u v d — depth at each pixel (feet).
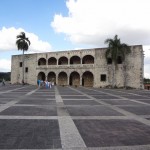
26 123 29.53
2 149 18.74
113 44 157.69
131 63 167.02
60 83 208.44
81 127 27.76
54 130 25.72
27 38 211.00
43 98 67.41
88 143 20.83
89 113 39.34
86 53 189.78
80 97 74.13
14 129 25.95
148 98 76.95
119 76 171.42
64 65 200.95
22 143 20.47
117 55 157.07
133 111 43.09
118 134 24.56
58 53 205.77
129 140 22.12
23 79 214.28
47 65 211.00
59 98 68.39
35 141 21.16
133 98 75.46
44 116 35.19
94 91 115.85
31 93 88.74
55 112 39.65
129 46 166.50
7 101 56.75
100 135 23.95
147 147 19.92
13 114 36.55
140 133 25.20
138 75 164.25
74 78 202.39
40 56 216.74
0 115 35.40
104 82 179.11
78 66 192.95
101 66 181.06
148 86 168.04
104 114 38.58
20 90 109.60
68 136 23.16
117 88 168.04
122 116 36.83
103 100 65.26
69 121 31.48
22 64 229.45
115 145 20.35
